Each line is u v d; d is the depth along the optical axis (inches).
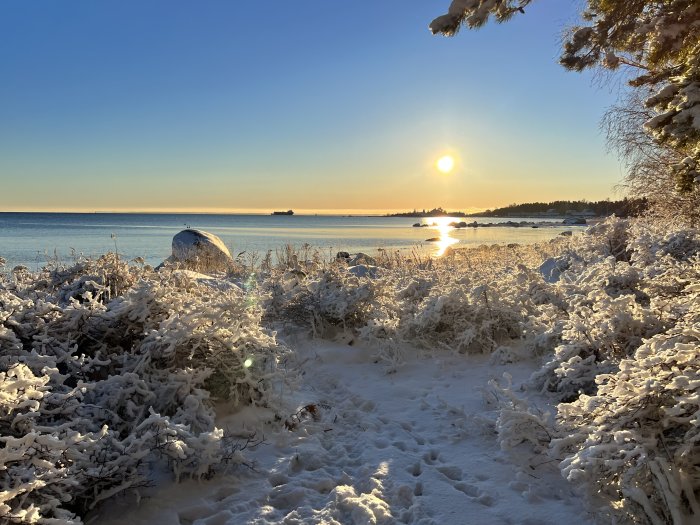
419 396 199.5
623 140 460.4
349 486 135.3
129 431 142.8
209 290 250.2
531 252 632.4
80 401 143.6
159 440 126.9
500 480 135.2
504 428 144.1
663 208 438.0
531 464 140.9
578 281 252.1
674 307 173.0
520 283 277.1
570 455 135.3
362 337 249.4
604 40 145.7
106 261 260.7
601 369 163.5
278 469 144.6
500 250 730.2
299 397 196.2
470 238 1777.8
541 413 147.8
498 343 248.4
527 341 230.2
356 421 180.4
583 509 118.7
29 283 255.3
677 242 287.0
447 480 137.5
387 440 164.1
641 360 120.4
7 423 111.0
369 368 232.4
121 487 118.7
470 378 213.6
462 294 256.5
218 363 169.8
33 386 115.9
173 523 118.3
